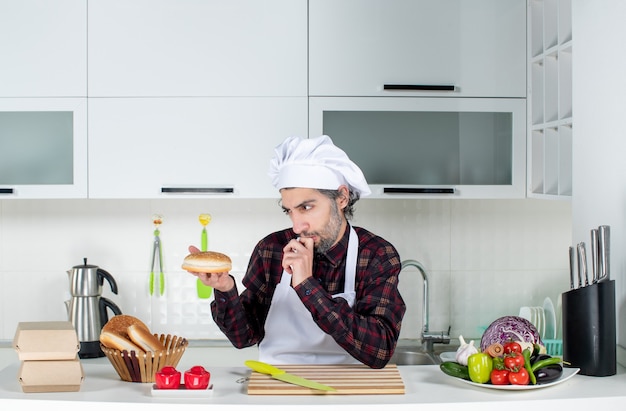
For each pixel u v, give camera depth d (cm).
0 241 309
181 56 271
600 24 197
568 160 251
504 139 280
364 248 188
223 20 271
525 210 317
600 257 178
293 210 180
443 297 316
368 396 159
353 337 166
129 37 271
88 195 272
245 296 199
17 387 165
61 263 310
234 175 273
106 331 173
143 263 310
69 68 270
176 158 272
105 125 271
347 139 276
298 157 178
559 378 166
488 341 185
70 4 270
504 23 277
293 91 273
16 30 269
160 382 159
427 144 278
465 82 277
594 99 202
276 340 198
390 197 276
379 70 274
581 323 178
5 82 270
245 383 169
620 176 189
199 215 309
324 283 189
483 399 157
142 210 309
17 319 310
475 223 316
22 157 273
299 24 272
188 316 311
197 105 272
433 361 287
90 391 162
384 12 274
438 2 275
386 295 179
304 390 159
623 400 159
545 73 264
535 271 318
